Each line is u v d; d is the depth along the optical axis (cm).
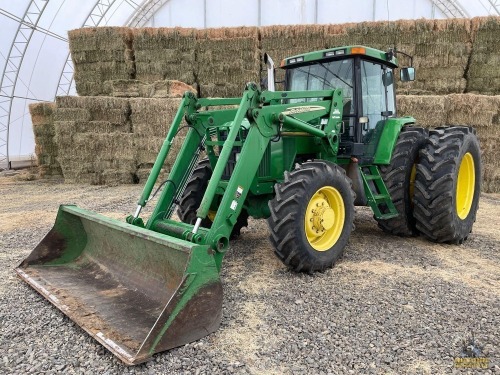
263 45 1106
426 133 523
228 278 387
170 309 261
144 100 1011
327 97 427
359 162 470
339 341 276
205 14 1588
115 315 297
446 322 300
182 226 357
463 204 518
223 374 244
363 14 1486
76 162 1051
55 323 302
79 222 403
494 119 860
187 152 412
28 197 889
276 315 312
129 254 350
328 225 395
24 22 1347
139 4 1584
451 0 1445
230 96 1116
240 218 507
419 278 383
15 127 1520
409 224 505
